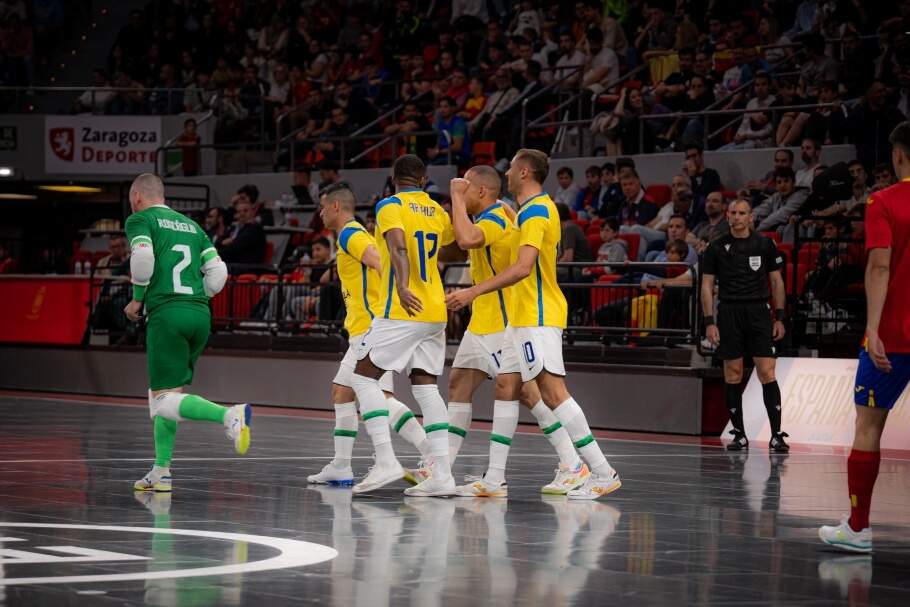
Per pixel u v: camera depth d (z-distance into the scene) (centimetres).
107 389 2356
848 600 576
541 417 1001
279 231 2552
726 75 2392
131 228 959
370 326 969
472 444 1453
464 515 852
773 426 1461
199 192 2964
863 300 1700
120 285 2372
